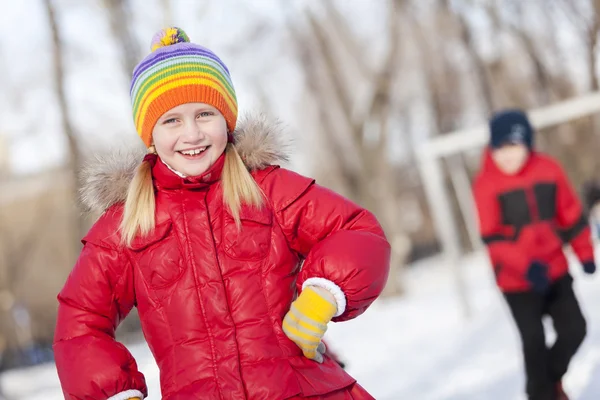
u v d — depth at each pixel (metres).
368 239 2.25
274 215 2.33
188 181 2.31
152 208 2.28
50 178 19.42
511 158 4.43
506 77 20.09
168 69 2.37
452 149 9.38
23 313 18.25
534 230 4.41
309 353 2.19
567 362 4.25
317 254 2.22
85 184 2.44
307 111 20.17
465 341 7.49
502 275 4.38
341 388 2.24
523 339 4.27
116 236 2.31
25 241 19.17
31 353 17.44
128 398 2.19
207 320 2.20
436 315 10.25
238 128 2.45
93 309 2.28
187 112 2.35
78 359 2.20
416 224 30.89
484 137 9.23
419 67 19.30
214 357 2.17
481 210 4.51
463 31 18.28
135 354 9.19
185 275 2.23
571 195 4.54
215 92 2.38
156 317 2.24
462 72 20.30
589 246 4.54
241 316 2.20
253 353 2.17
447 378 5.93
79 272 2.31
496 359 6.32
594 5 14.53
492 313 9.10
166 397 2.19
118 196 2.39
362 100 17.80
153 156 2.43
